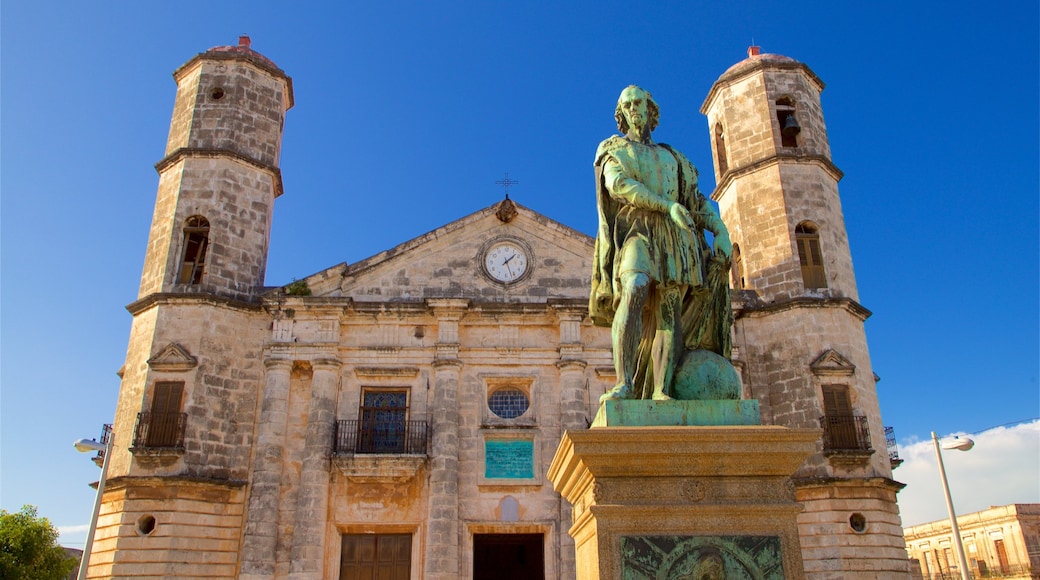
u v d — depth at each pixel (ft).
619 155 21.57
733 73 104.06
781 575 16.92
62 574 131.44
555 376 88.99
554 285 94.32
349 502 82.07
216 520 80.02
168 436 80.84
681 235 20.61
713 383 19.49
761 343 91.15
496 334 90.48
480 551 98.12
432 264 94.48
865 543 79.41
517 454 85.25
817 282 92.99
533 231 96.73
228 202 92.73
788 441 17.56
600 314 21.94
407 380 87.92
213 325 86.53
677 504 17.21
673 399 18.84
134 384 84.43
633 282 19.71
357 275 93.35
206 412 82.99
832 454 81.97
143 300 87.04
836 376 87.10
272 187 98.48
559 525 82.38
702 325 20.88
